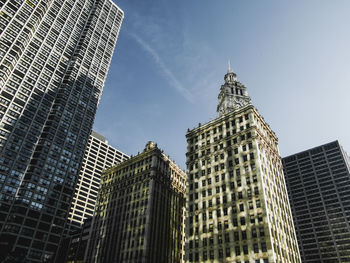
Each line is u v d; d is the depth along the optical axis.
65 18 151.00
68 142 121.81
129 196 100.06
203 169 82.38
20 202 97.62
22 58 119.06
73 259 104.12
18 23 120.19
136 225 89.19
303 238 162.62
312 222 164.75
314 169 182.75
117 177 111.50
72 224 153.62
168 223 95.50
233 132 83.44
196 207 76.12
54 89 128.38
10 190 97.88
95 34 162.75
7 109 106.44
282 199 77.06
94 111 140.50
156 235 87.50
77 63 143.12
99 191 113.25
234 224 65.75
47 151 112.56
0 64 106.81
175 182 108.94
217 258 63.72
